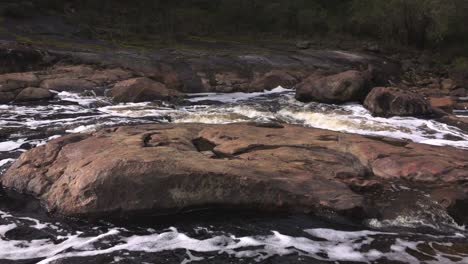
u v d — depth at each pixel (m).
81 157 7.89
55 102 14.81
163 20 28.88
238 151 8.66
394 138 10.47
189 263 5.68
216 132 9.80
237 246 6.10
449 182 7.67
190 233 6.43
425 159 8.35
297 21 32.81
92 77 16.97
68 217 6.77
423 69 24.33
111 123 12.23
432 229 6.71
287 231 6.52
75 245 6.06
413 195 7.45
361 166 8.32
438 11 27.89
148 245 6.10
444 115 14.00
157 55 20.42
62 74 16.83
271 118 13.66
